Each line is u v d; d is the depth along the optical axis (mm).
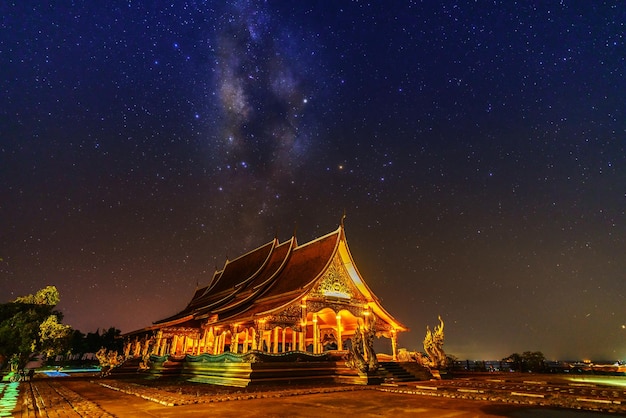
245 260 35938
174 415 9180
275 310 20562
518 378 21016
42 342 28766
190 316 29406
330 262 23281
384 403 10508
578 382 17422
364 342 17641
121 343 63000
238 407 10250
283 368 17000
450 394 12078
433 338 22781
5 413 10047
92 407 10836
